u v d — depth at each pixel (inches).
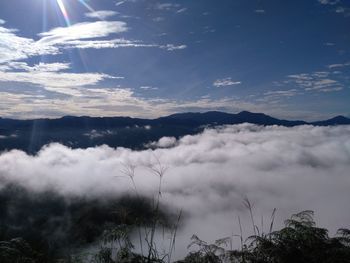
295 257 163.0
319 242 168.9
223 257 170.2
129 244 170.6
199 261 168.9
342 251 160.4
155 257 166.4
